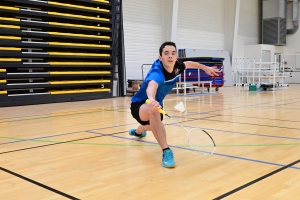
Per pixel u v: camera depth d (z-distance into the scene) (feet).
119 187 6.91
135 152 9.90
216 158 9.01
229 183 6.98
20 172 8.05
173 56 8.55
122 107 22.75
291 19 54.34
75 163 8.80
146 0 37.73
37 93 26.09
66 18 27.86
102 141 11.52
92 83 29.76
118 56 32.04
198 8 43.83
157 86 8.46
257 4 53.88
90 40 29.78
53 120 16.85
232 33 47.67
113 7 30.99
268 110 19.40
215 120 15.80
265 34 52.90
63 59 28.17
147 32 38.06
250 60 51.16
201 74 34.76
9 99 24.64
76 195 6.48
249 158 8.93
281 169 7.86
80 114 19.15
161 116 9.45
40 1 26.30
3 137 12.55
